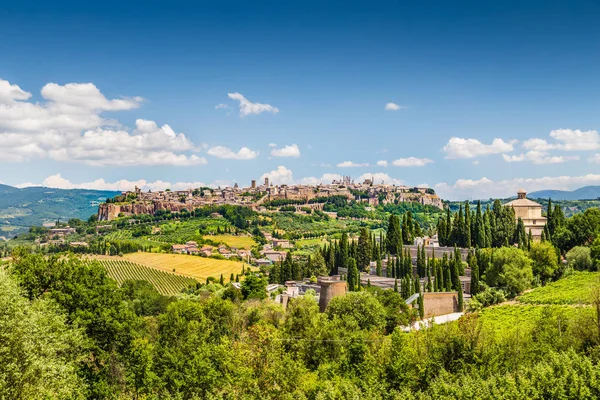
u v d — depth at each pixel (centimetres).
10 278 5594
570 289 10806
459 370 5634
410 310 11062
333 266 18362
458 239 17188
